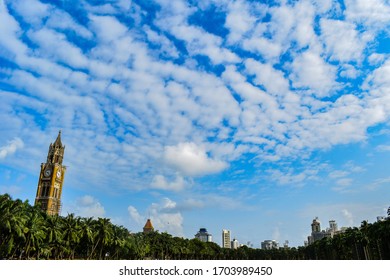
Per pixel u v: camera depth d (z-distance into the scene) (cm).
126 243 11781
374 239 9169
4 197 7500
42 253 8638
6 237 7438
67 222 9819
